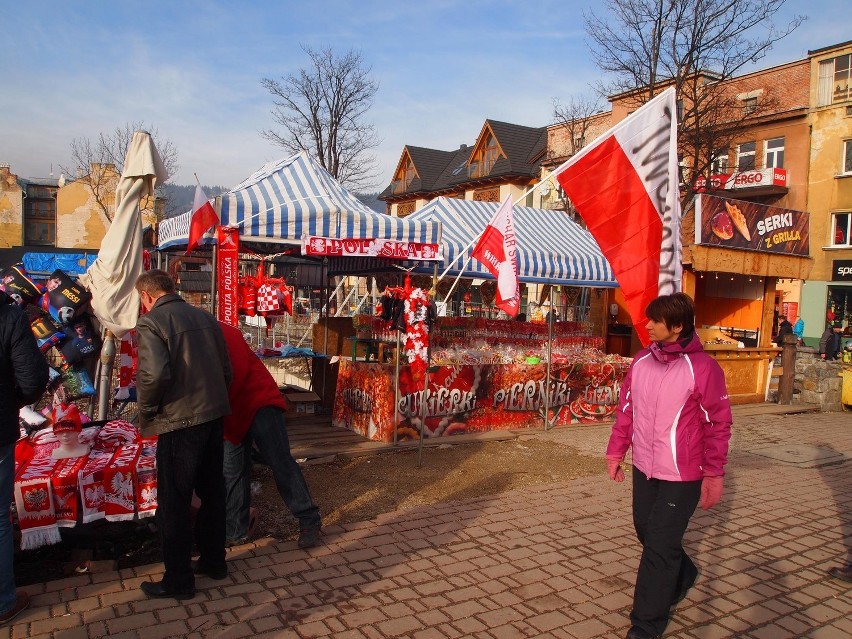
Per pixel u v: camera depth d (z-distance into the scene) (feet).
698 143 69.77
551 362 28.76
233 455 14.25
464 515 17.02
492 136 133.08
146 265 24.41
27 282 18.88
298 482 14.17
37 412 16.96
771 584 13.67
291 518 16.26
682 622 11.84
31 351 10.36
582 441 26.48
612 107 104.27
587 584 13.12
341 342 31.58
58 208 150.20
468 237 32.76
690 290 35.70
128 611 11.07
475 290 64.39
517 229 36.58
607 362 30.73
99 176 133.90
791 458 25.82
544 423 28.48
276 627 10.78
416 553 14.30
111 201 133.39
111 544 13.47
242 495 14.38
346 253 21.22
